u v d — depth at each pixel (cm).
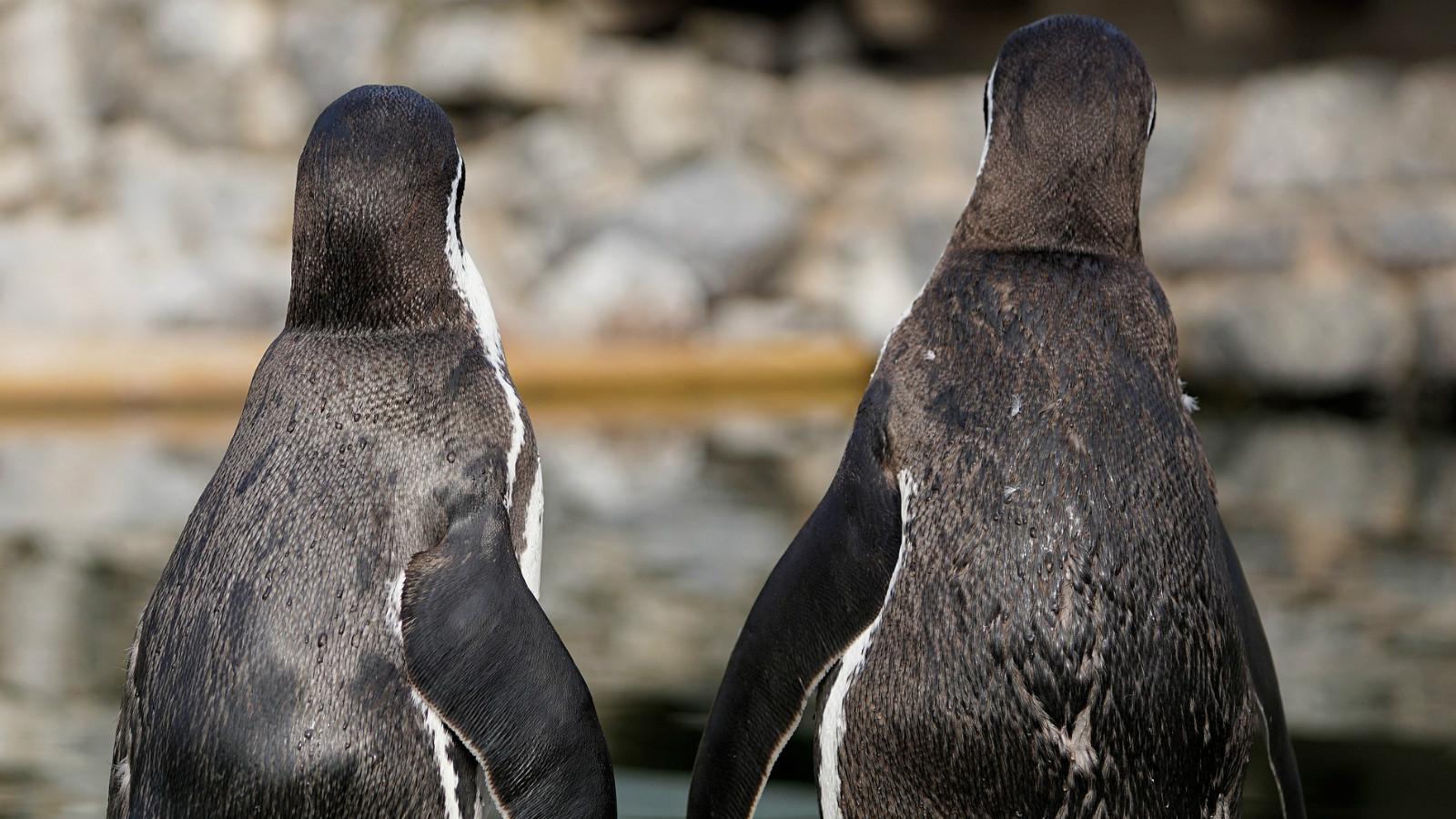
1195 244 2684
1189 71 2964
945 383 662
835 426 2303
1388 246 2588
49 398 2339
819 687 684
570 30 3095
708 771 697
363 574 628
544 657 640
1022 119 697
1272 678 688
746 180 2914
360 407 655
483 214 2962
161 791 616
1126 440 645
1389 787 965
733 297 2891
